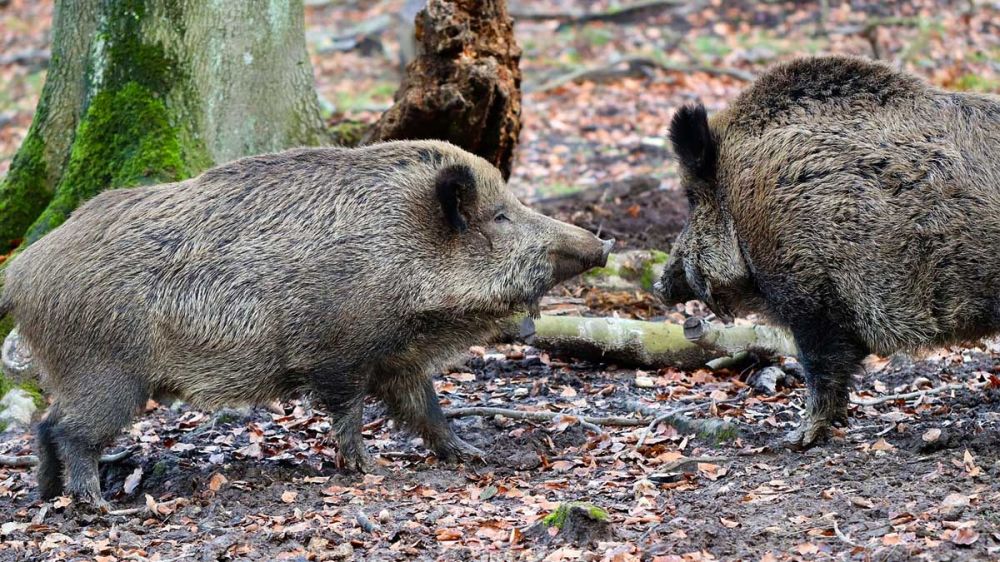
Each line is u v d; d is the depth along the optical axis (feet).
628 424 33.30
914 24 96.32
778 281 28.91
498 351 41.29
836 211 27.53
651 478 28.19
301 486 29.50
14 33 111.65
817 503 25.14
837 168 27.58
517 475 29.89
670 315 43.62
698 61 92.02
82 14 44.09
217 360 28.84
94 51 43.01
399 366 30.50
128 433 35.35
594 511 24.41
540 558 23.31
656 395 36.37
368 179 29.55
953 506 23.54
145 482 30.83
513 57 45.24
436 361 30.86
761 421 32.58
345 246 28.84
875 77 28.40
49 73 44.93
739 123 29.84
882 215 27.14
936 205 26.68
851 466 27.43
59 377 28.66
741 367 38.45
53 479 29.50
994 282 26.63
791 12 101.76
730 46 95.30
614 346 38.86
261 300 28.58
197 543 25.95
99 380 28.25
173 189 29.60
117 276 28.25
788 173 28.25
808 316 28.86
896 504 24.32
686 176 30.83
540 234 30.04
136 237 28.58
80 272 28.30
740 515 24.89
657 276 45.34
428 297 29.30
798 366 37.42
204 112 42.93
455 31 42.32
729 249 30.30
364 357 29.32
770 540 23.30
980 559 21.06
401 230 29.22
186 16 42.55
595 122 77.66
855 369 29.37
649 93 84.53
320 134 46.62
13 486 31.86
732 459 29.32
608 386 37.47
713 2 103.86
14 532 27.27
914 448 28.43
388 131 43.78
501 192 30.48
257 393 29.45
